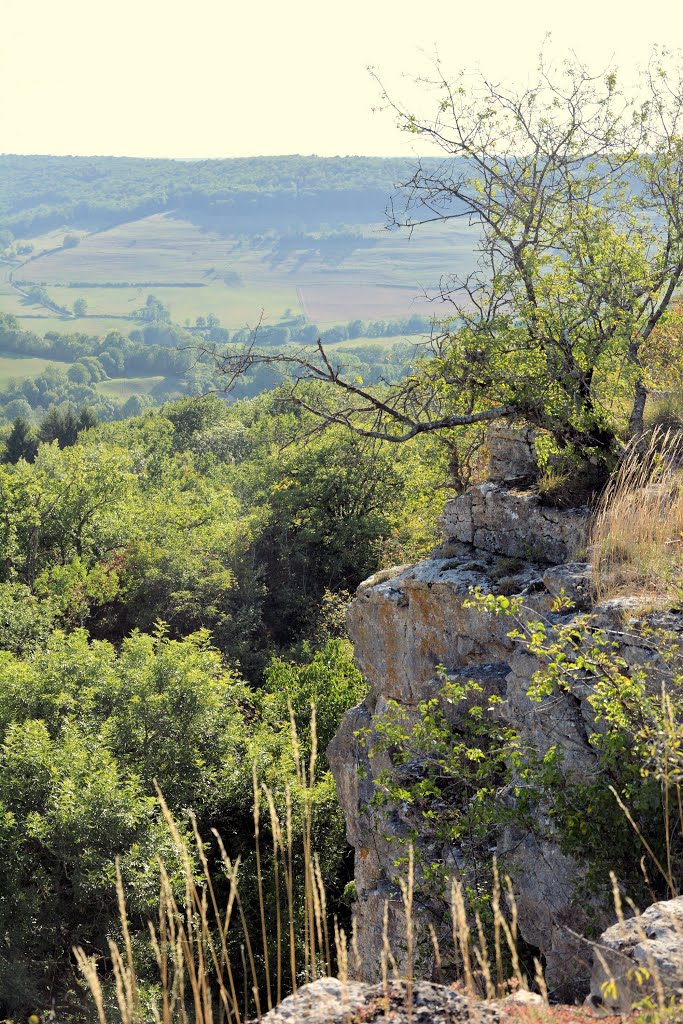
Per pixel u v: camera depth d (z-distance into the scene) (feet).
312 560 160.56
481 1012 10.20
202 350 35.96
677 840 16.51
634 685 17.44
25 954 62.59
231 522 161.89
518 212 36.06
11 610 114.32
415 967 21.79
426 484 61.41
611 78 36.04
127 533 162.50
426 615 33.53
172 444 274.77
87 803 62.49
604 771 18.03
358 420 40.14
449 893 21.27
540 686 19.16
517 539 33.65
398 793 22.41
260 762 76.18
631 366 33.86
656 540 25.49
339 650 90.99
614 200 36.35
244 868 65.77
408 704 34.47
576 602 25.62
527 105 36.86
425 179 37.32
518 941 20.67
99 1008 8.27
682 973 10.39
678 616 21.50
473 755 21.98
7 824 62.95
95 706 84.23
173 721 80.84
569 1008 10.75
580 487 33.71
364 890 35.01
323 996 10.41
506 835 21.61
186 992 37.04
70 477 161.58
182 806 74.90
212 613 147.13
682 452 32.24
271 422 214.90
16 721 80.69
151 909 58.29
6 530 149.07
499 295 36.50
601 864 16.84
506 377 35.68
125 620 155.94
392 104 37.17
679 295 36.96
